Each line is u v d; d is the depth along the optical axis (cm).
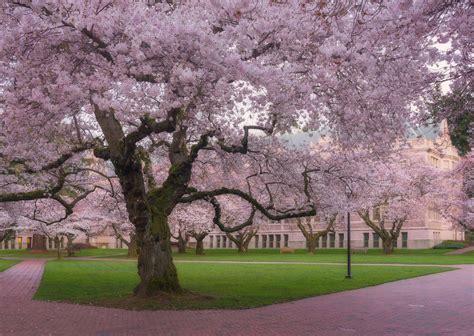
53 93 1068
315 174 1719
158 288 1427
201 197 1566
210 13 1132
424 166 4725
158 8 1188
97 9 1057
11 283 2048
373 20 893
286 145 1705
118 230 5506
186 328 1040
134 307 1302
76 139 1814
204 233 5231
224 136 1423
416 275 2402
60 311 1268
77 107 1280
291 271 2609
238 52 1119
